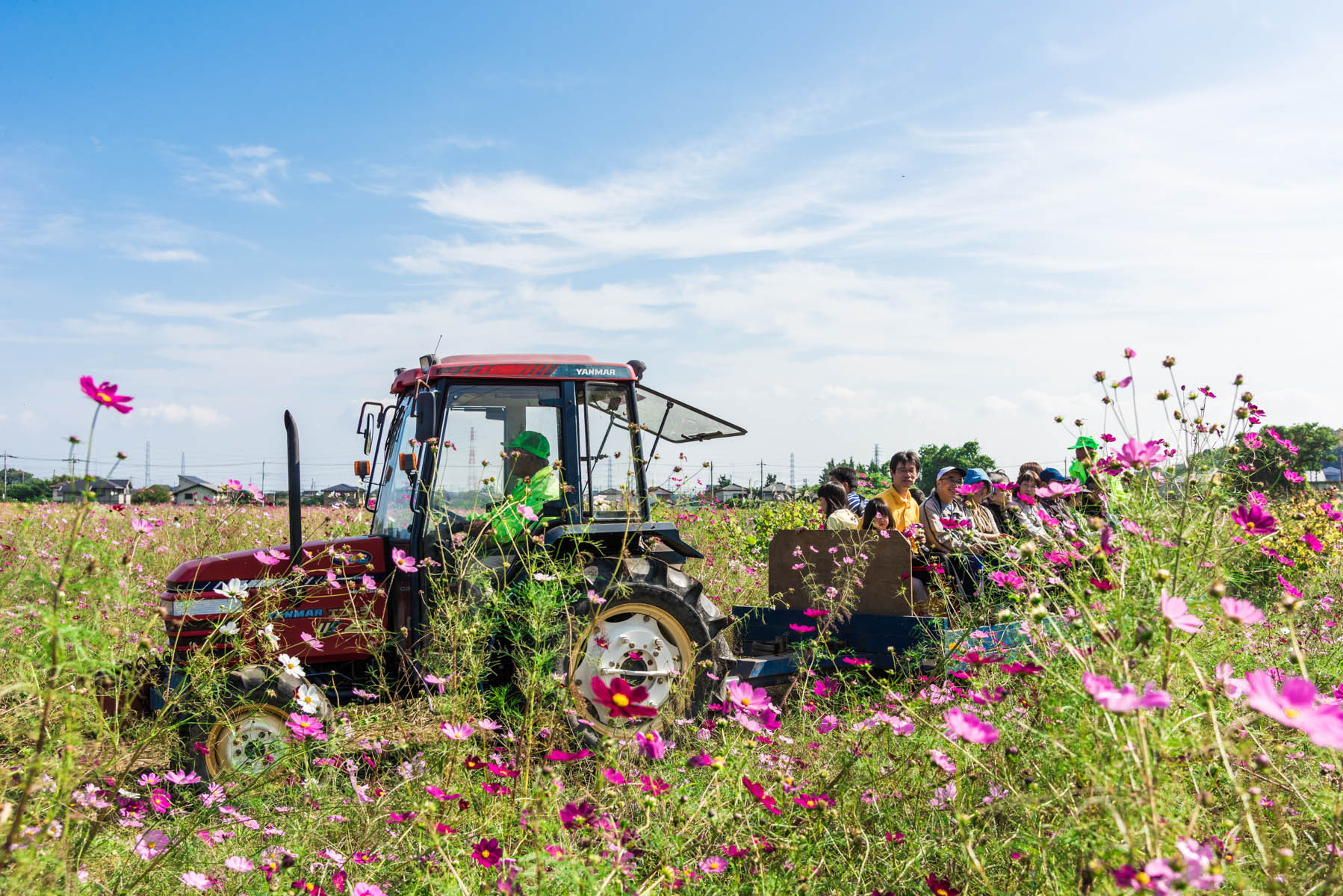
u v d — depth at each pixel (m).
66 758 1.68
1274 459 3.48
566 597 3.21
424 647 3.70
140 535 3.15
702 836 2.16
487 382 4.22
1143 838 1.41
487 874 1.97
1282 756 2.09
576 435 4.26
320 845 2.45
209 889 2.27
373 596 3.99
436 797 2.37
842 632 4.20
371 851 2.40
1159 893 1.26
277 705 3.31
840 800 2.43
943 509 4.75
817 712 3.51
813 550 4.57
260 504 7.65
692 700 3.77
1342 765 1.90
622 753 2.45
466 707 2.80
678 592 3.94
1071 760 1.75
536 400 4.26
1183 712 1.65
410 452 4.09
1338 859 1.68
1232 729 1.59
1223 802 1.92
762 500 11.16
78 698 1.74
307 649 3.82
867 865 2.19
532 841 2.19
